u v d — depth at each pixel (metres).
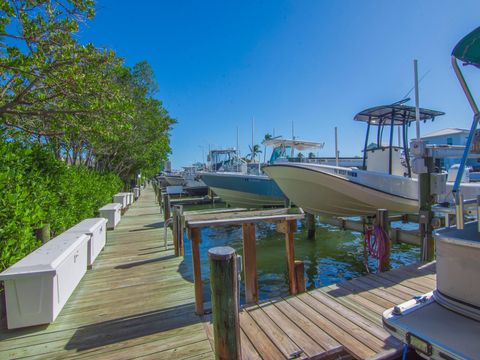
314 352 2.54
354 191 6.89
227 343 1.97
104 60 5.11
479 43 2.49
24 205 3.94
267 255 7.37
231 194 14.24
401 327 2.06
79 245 4.11
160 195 16.86
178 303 3.61
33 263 3.08
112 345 2.72
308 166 7.04
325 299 3.61
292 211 4.16
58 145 9.08
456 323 2.04
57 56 4.64
